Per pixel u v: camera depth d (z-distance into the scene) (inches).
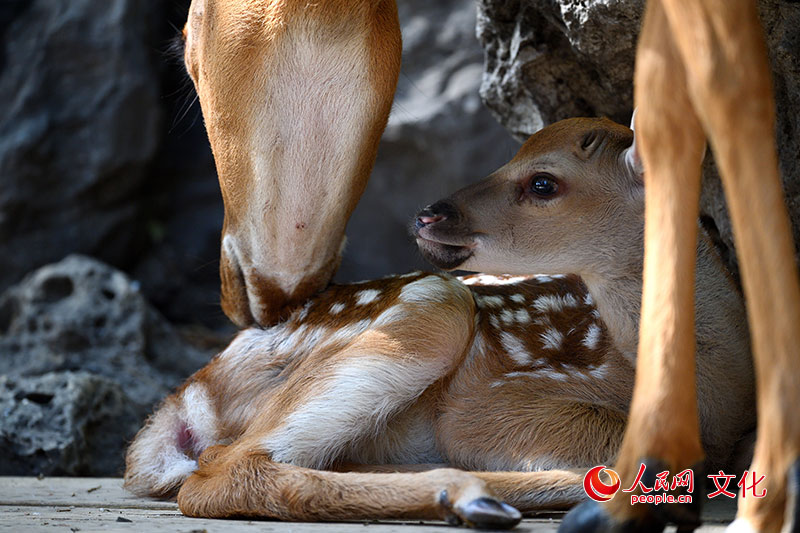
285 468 285.3
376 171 794.2
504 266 318.0
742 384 310.8
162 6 845.2
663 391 198.1
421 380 309.6
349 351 313.1
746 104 180.4
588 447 297.9
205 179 858.1
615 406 320.5
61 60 800.9
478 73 773.3
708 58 181.9
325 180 327.9
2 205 773.3
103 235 800.9
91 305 650.8
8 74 801.6
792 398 177.3
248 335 349.4
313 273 345.1
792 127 323.9
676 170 201.3
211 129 335.6
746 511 186.7
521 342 333.1
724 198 353.4
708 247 312.8
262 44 312.2
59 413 485.4
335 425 304.0
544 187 312.2
